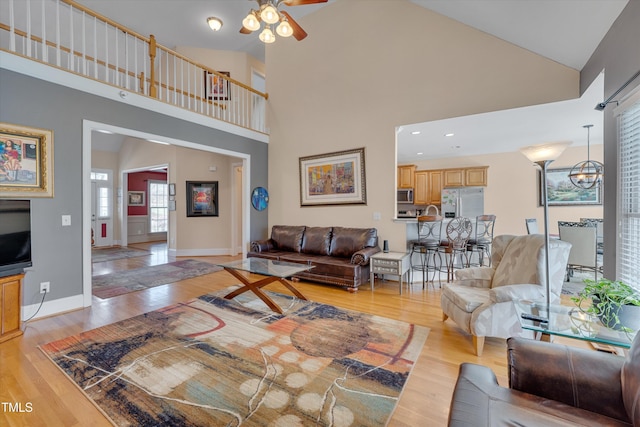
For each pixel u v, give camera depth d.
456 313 2.56
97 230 8.21
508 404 1.10
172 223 7.04
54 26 5.13
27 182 2.91
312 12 5.37
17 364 2.11
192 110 4.62
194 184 7.03
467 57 3.92
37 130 2.96
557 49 3.12
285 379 1.94
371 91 4.71
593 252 4.16
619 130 2.22
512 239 2.92
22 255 2.63
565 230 4.38
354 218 4.94
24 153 2.88
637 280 2.05
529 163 6.50
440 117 4.12
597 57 2.73
